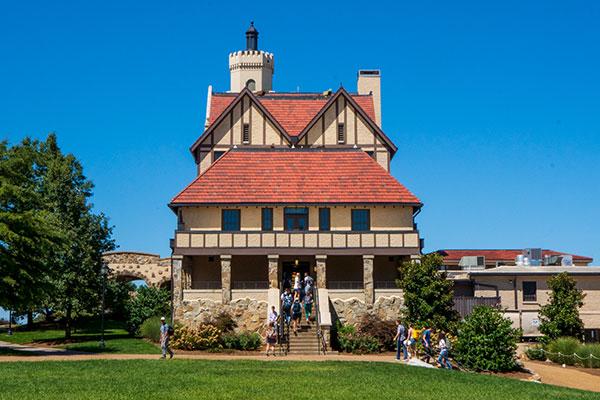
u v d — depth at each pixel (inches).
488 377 1307.8
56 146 2273.6
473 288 2091.5
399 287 1916.8
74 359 1412.4
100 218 2026.3
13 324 2549.2
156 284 2600.9
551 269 2111.2
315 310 1835.6
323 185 2023.9
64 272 1939.0
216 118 2300.7
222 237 1942.7
